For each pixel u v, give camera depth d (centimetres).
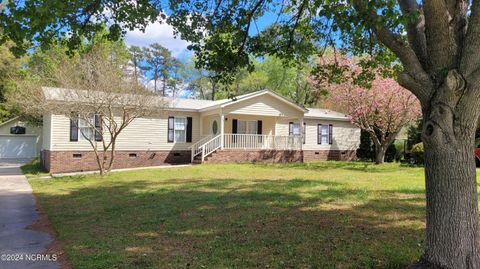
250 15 693
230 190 1070
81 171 1817
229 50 704
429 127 383
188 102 2320
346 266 445
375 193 973
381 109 2011
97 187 1216
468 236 373
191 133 2186
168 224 673
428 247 398
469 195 377
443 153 378
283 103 2266
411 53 396
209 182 1265
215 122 2230
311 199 888
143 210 808
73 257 500
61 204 934
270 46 747
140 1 605
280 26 744
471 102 367
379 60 761
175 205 852
